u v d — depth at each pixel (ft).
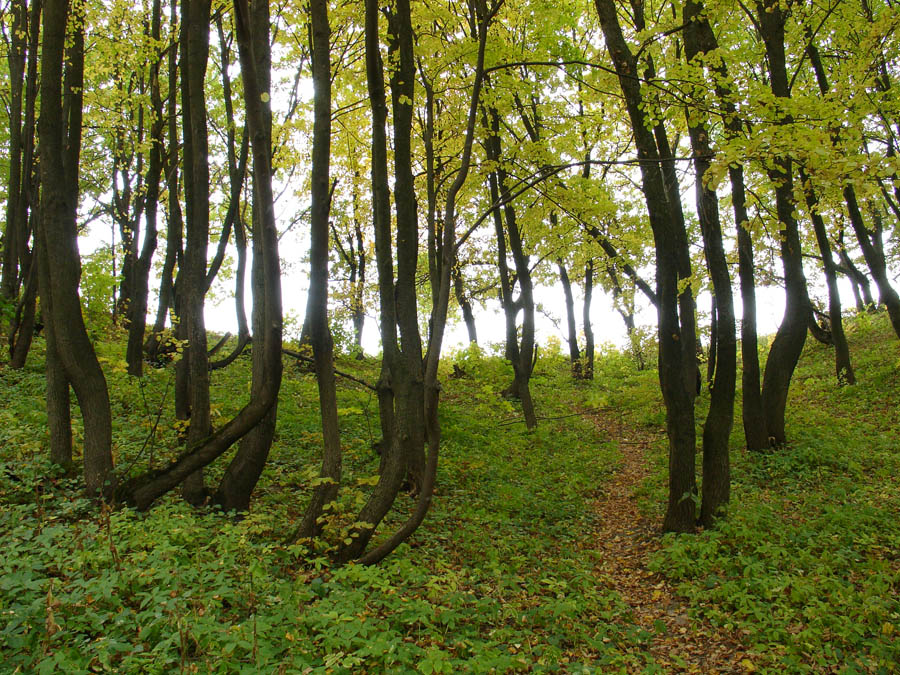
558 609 16.44
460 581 18.65
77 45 22.98
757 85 20.26
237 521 21.29
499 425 47.01
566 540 25.57
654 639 17.13
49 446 22.82
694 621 17.79
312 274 19.52
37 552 14.71
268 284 19.72
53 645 11.20
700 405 50.67
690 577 21.17
